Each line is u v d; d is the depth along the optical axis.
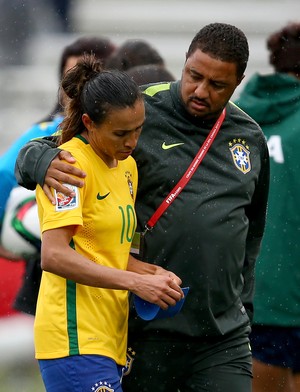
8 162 20.08
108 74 14.58
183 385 16.94
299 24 21.83
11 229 19.80
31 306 19.98
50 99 44.28
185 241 16.02
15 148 20.22
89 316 14.79
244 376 16.67
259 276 21.39
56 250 14.30
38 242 19.83
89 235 14.80
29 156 14.77
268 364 21.91
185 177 16.11
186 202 16.03
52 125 20.30
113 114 14.37
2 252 20.36
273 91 21.53
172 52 45.31
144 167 16.09
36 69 44.75
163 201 16.08
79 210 14.39
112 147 14.64
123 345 15.53
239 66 15.73
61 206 14.36
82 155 14.75
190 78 15.82
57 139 15.42
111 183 15.05
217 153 16.39
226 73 15.60
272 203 21.34
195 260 16.06
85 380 14.70
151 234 16.08
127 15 46.25
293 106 21.47
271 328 21.66
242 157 16.52
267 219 21.38
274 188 21.36
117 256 15.07
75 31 45.50
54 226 14.32
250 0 46.38
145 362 16.56
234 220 16.23
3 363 25.95
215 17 46.34
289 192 21.31
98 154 14.96
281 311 21.41
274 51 21.88
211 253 16.06
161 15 46.34
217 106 15.94
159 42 45.75
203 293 16.16
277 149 21.39
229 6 46.56
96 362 14.75
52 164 14.49
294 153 21.33
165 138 16.22
